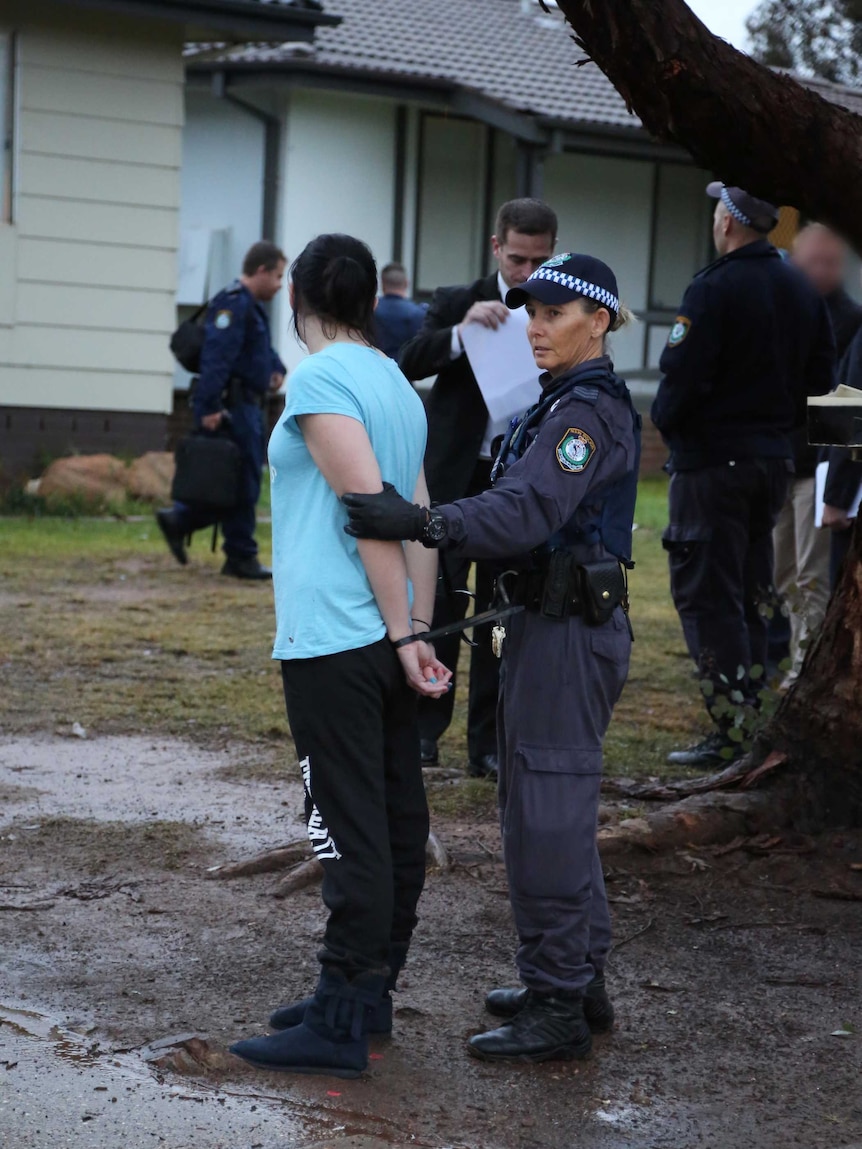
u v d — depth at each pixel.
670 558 6.92
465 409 6.30
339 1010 3.75
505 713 3.91
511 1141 3.46
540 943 3.87
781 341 6.61
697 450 6.69
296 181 22.62
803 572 8.45
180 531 11.99
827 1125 3.60
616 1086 3.77
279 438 3.82
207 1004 4.18
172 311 16.38
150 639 9.42
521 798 3.83
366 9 24.72
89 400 15.97
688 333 6.50
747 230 6.57
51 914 4.83
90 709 7.68
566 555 3.79
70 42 15.42
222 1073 3.75
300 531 3.78
